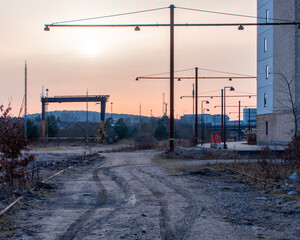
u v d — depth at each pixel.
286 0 37.16
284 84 37.59
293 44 35.75
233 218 8.88
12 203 9.85
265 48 43.66
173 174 18.78
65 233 7.60
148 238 7.16
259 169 17.19
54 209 10.16
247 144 49.66
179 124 97.69
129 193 12.97
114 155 34.88
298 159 16.39
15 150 12.62
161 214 9.34
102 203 11.19
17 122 12.78
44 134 66.25
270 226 8.12
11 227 7.97
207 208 10.11
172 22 29.53
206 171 18.38
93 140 69.69
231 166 21.53
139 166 23.62
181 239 7.09
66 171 19.67
